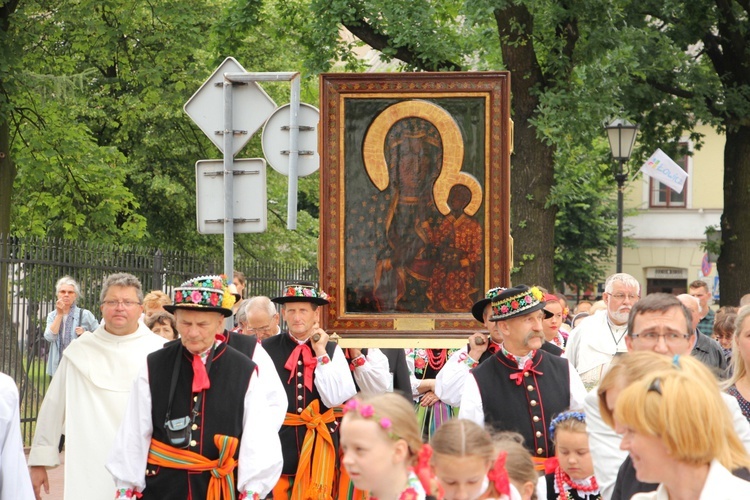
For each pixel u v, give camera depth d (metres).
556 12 19.50
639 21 24.42
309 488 9.37
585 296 48.91
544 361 8.05
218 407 7.38
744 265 26.58
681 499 3.99
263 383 8.22
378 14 21.17
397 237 10.01
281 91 34.16
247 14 22.72
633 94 24.61
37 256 16.48
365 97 9.99
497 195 9.94
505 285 9.90
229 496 7.31
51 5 24.47
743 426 5.43
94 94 30.70
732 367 7.12
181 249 35.69
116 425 8.69
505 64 20.50
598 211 45.94
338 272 9.98
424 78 9.96
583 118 19.78
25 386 16.39
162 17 26.09
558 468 7.05
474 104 9.97
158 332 11.20
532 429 7.80
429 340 9.89
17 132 25.11
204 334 7.38
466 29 21.09
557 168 22.88
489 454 5.29
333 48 21.62
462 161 9.96
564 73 20.12
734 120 25.66
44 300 16.69
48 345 16.81
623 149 21.77
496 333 8.72
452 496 5.29
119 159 28.38
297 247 38.06
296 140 11.34
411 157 10.02
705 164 52.31
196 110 10.96
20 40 21.72
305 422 9.49
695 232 52.50
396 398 5.07
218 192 10.95
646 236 53.06
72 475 8.59
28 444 16.23
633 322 6.24
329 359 9.48
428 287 9.98
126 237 30.89
